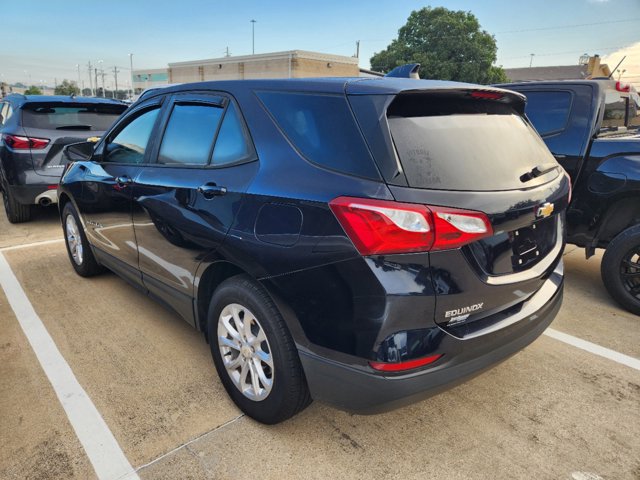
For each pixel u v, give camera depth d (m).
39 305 3.67
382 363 1.75
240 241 2.13
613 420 2.43
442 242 1.71
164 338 3.18
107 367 2.82
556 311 2.47
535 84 4.29
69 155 3.69
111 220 3.34
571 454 2.18
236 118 2.36
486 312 1.98
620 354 3.09
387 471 2.05
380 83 1.97
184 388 2.62
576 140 3.89
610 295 3.78
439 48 36.31
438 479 2.02
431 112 1.98
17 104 6.01
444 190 1.76
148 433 2.26
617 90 4.83
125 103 6.52
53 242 5.36
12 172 5.62
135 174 3.00
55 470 2.03
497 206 1.84
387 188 1.71
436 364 1.80
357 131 1.85
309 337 1.93
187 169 2.58
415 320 1.73
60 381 2.67
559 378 2.81
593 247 3.90
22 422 2.32
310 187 1.89
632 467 2.11
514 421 2.41
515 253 2.07
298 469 2.06
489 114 2.24
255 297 2.11
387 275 1.70
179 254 2.60
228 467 2.06
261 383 2.22
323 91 2.04
